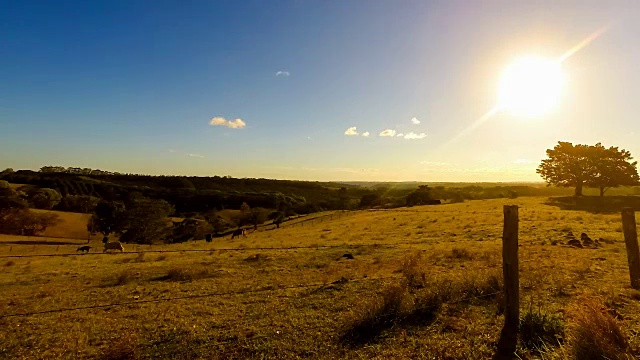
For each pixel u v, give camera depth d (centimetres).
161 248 3975
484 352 574
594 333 515
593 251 1584
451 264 1416
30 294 1245
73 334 782
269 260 1892
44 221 7131
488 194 10100
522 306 786
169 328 801
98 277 1564
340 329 735
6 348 714
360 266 1532
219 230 8200
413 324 723
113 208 7438
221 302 1019
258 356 633
